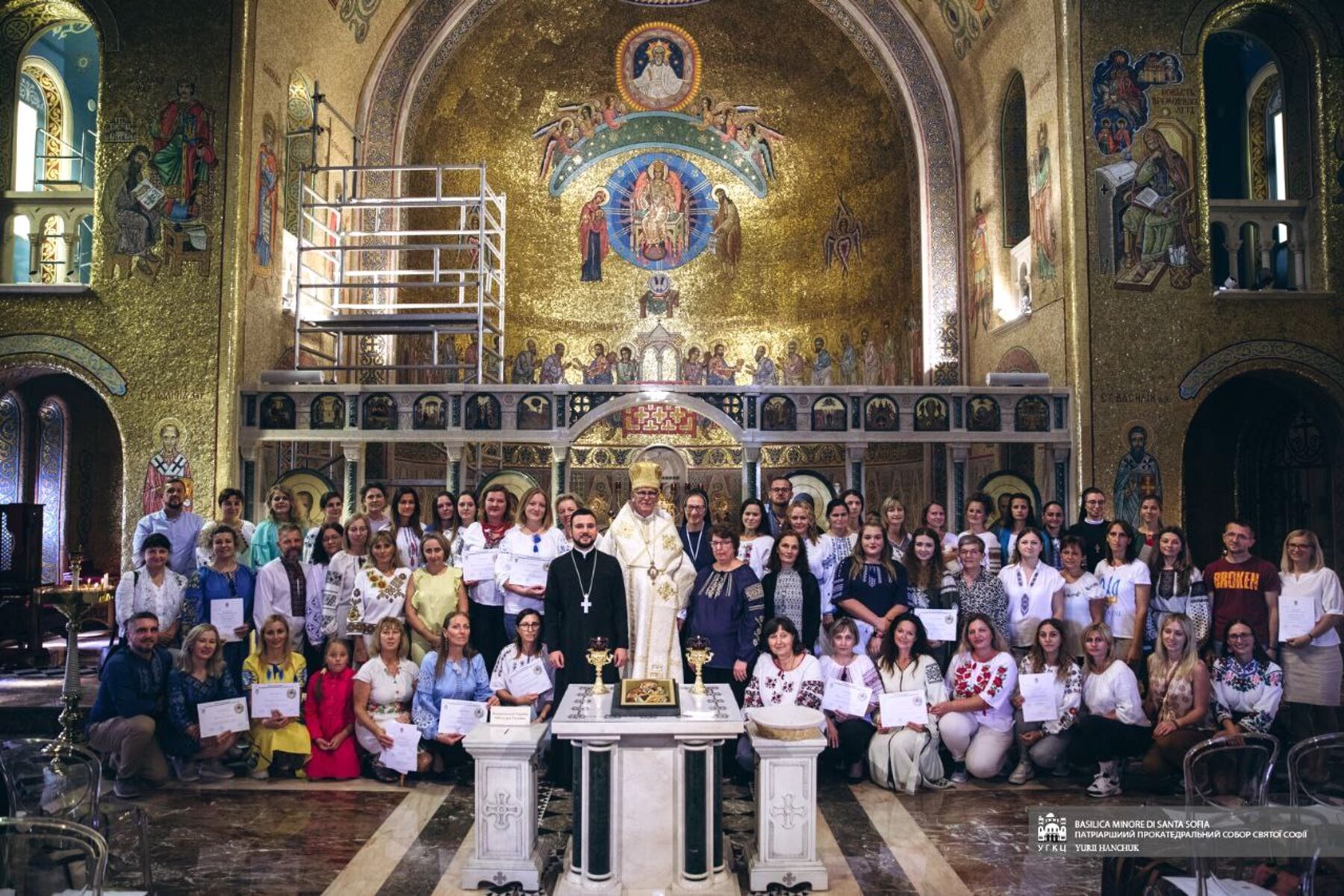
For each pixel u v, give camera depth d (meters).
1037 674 8.25
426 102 19.80
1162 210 14.38
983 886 6.22
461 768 8.44
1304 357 14.31
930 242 19.23
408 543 9.87
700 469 21.89
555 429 14.71
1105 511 13.99
